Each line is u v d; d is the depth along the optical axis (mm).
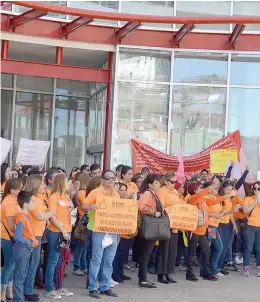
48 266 9461
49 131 21625
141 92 18438
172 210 11047
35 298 9164
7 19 16984
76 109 22062
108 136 18297
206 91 18547
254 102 18484
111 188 9977
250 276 12672
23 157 13234
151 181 10523
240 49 18438
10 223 8570
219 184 12078
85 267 11656
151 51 18453
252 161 18438
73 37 17891
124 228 9750
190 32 18391
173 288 10836
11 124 20922
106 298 9680
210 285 11344
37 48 18484
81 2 18281
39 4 13695
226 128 18469
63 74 17422
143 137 18438
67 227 9469
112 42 18219
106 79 18172
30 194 8398
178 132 18531
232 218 12562
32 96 21422
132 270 12539
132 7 18766
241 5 19094
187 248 11922
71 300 9406
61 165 21719
